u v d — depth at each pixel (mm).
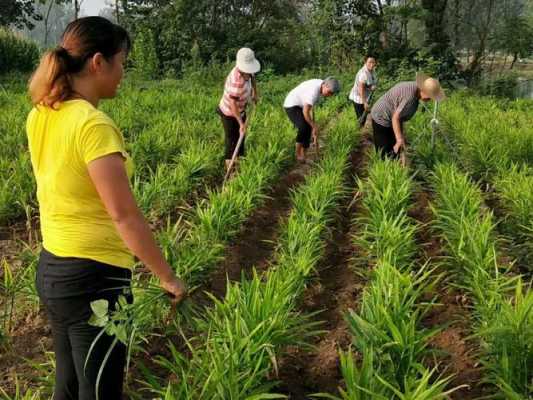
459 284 5023
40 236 6172
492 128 10961
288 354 4176
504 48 29422
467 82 27328
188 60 30328
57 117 2324
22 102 12680
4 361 4031
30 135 2426
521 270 5465
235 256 5816
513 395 3100
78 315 2480
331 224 6715
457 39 29812
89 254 2410
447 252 5738
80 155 2264
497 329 3529
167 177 7195
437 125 9797
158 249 2365
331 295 5137
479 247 4957
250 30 31875
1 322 4410
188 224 6250
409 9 25594
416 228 5938
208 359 3467
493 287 4395
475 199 6430
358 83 12156
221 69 27203
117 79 2467
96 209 2406
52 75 2279
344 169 8891
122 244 2514
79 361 2539
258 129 10789
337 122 12516
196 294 4918
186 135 10070
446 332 4438
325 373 4016
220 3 32219
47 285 2471
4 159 8156
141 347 4109
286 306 4281
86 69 2359
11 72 22750
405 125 11875
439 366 4035
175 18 30109
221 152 9219
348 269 5613
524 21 29938
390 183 6355
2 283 4535
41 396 3596
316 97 8820
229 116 8172
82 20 2363
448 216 6035
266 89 20547
